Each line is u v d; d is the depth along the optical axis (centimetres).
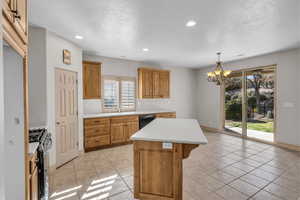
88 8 192
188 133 192
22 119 120
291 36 288
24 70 121
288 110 379
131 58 464
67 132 309
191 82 644
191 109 646
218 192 210
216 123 567
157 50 378
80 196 204
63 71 299
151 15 210
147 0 175
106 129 393
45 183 184
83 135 361
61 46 292
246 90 481
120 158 332
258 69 448
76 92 336
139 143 180
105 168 285
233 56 438
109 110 457
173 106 601
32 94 248
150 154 178
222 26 245
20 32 107
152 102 547
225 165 292
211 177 249
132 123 435
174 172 170
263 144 422
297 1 178
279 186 223
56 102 282
